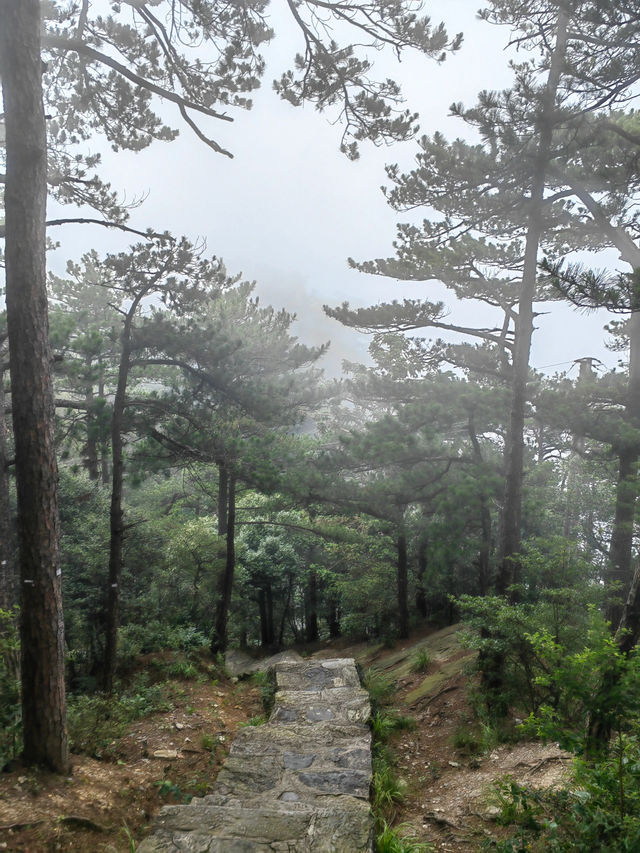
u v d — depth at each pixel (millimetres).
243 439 16562
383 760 8289
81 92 11992
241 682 15375
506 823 5473
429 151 12883
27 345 6473
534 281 12719
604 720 5066
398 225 15094
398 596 22250
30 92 6457
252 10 9500
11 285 6488
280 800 6469
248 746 8133
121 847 5500
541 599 9461
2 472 14648
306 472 17344
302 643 32656
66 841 5242
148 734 9250
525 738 8680
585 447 20734
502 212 13234
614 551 15781
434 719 10844
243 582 25594
